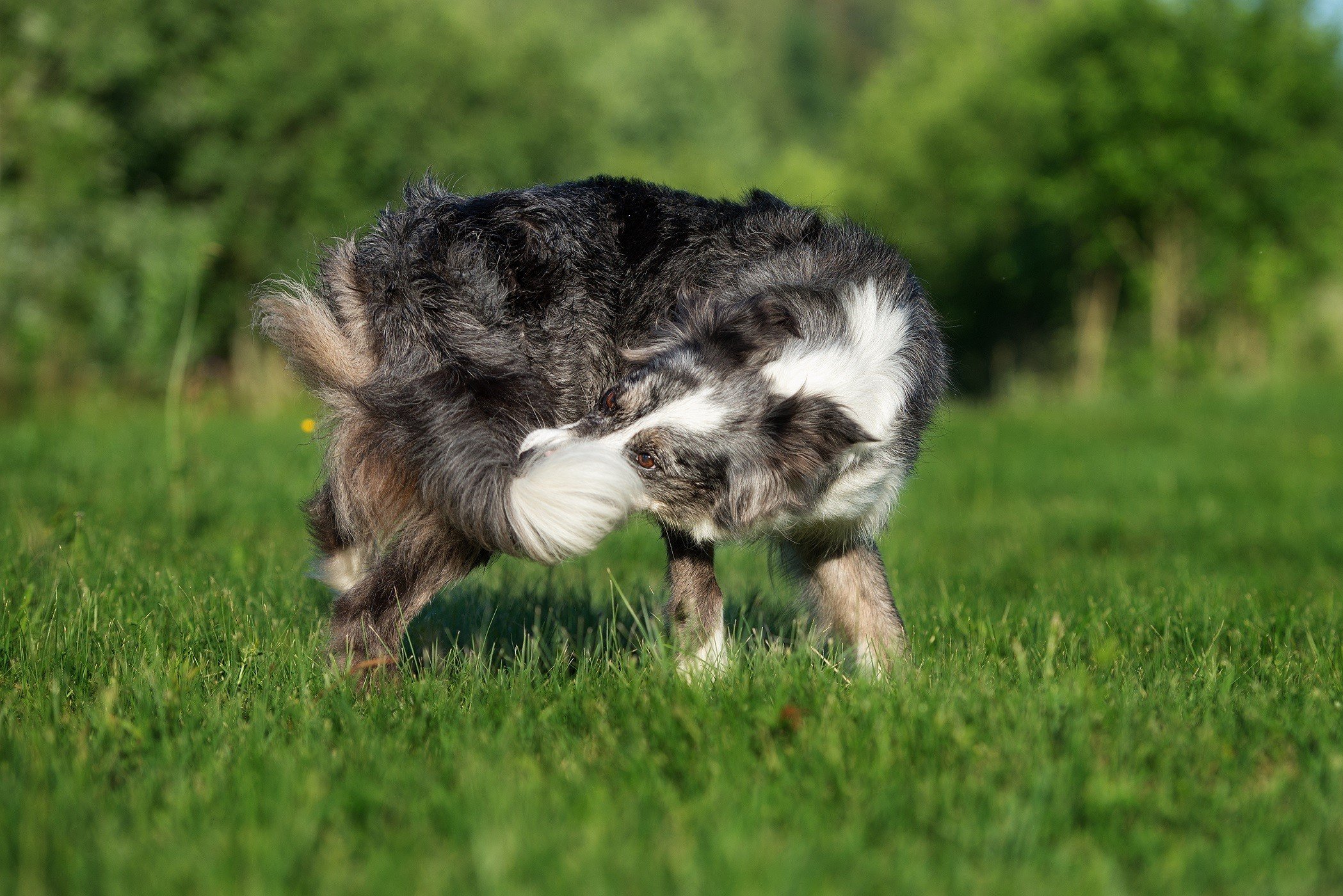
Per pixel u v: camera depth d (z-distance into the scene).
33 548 7.81
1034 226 39.59
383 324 5.69
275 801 3.78
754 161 72.62
